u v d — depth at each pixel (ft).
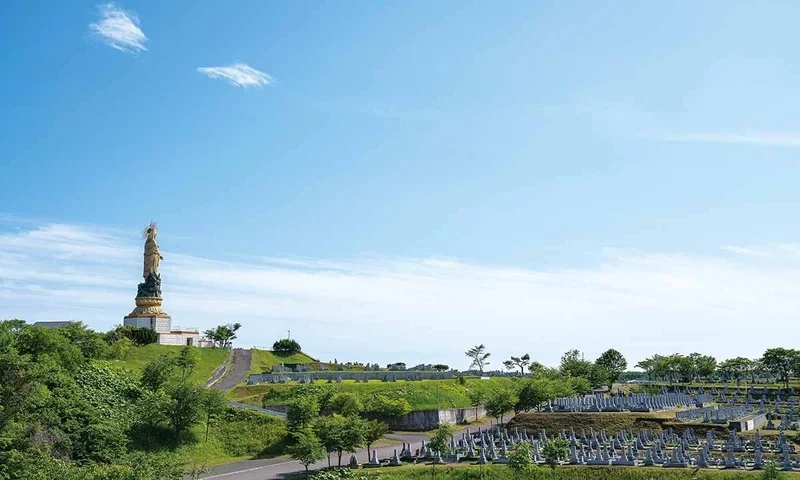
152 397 393.29
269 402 480.64
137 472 271.08
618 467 314.35
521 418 433.89
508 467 328.08
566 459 330.13
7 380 314.96
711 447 346.13
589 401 477.36
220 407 406.41
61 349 405.80
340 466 352.49
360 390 508.53
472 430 469.98
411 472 333.21
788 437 368.48
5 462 272.51
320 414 445.37
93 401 380.99
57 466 276.82
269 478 336.70
